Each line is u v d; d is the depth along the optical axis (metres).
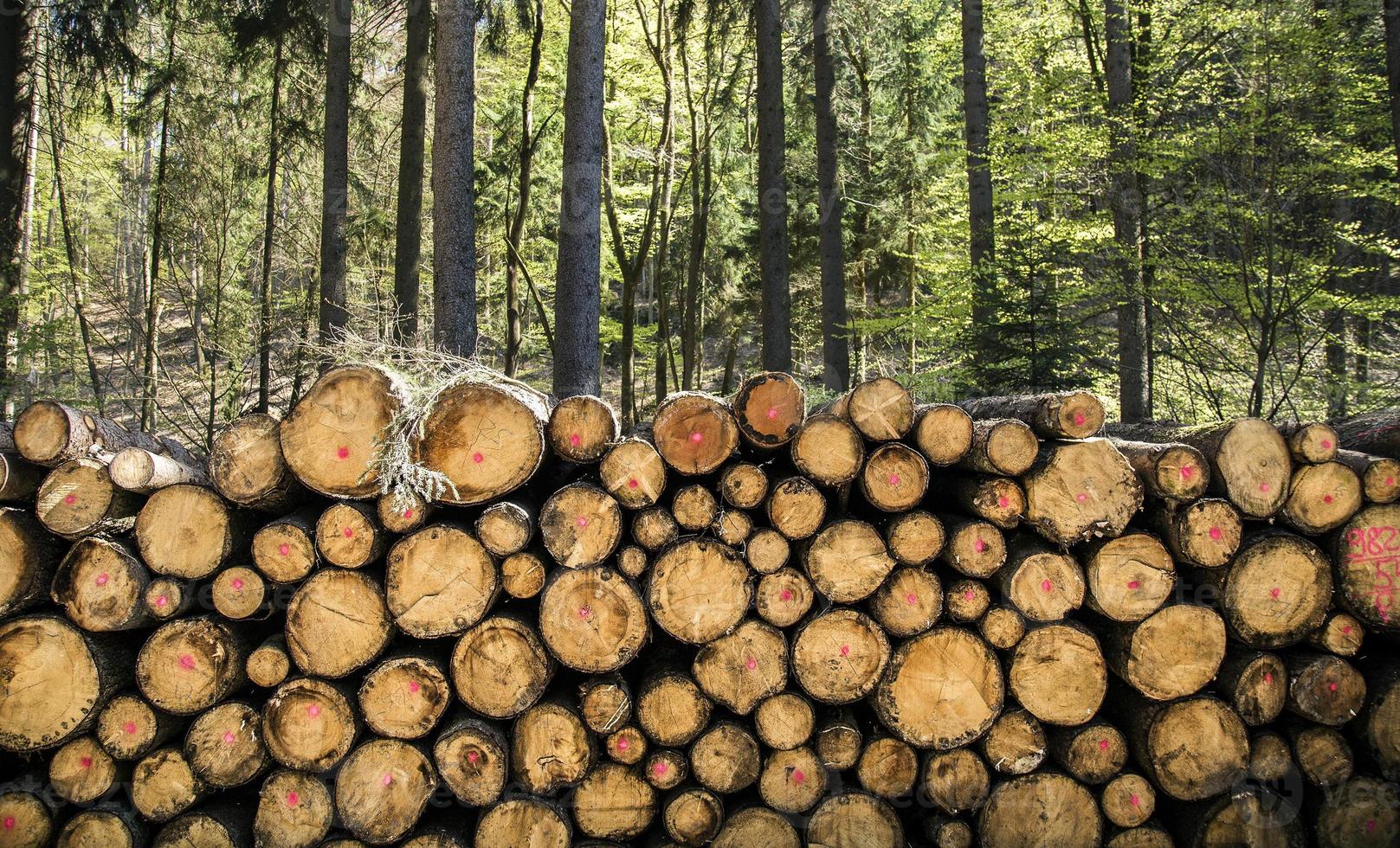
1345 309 8.00
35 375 12.44
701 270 17.81
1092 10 12.05
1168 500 2.98
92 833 2.96
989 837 3.02
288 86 13.70
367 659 2.99
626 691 3.04
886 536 3.04
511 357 12.88
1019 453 2.99
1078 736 3.04
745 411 3.04
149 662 2.97
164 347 16.11
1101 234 10.12
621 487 2.99
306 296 13.68
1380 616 2.98
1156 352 9.63
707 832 3.04
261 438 3.00
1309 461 2.98
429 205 16.50
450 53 7.41
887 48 15.99
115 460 2.95
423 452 2.98
